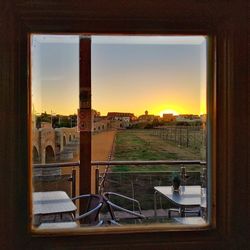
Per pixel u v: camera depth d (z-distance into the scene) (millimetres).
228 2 1019
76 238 1003
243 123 1029
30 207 1019
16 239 974
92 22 1009
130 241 1015
